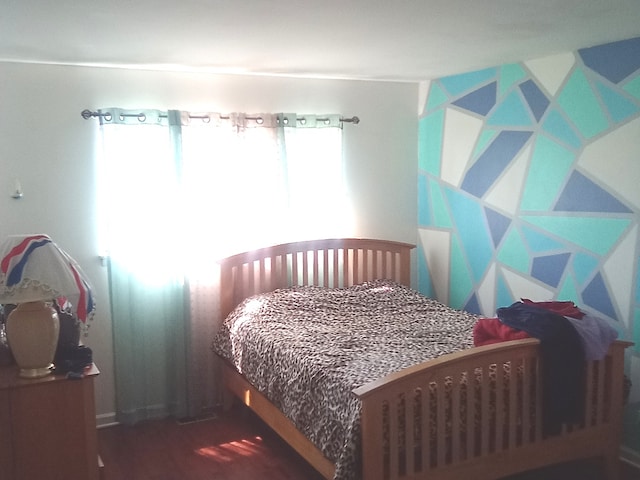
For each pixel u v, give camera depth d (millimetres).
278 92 4426
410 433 2590
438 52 3574
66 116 3822
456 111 4574
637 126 3299
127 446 3727
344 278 4680
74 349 2828
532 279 4027
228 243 4266
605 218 3512
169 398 4176
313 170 4547
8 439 2566
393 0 2385
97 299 3984
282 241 4465
